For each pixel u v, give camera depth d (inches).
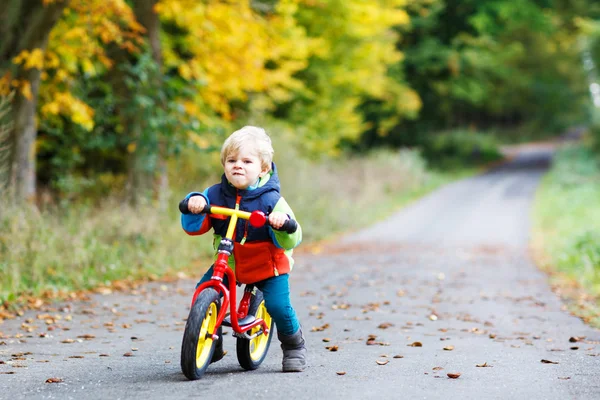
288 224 209.2
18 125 530.6
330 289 474.0
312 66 1251.8
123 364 248.2
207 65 682.8
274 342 298.5
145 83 626.8
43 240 440.1
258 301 242.1
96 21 586.6
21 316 353.7
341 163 1401.3
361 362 254.1
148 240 552.1
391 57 1440.7
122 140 657.6
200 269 557.3
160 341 299.9
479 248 770.8
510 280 530.3
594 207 1149.7
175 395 199.9
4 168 450.3
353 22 1189.7
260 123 983.6
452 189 1643.7
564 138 3503.9
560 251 686.5
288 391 205.3
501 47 2396.7
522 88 3186.5
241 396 198.5
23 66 529.0
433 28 1999.3
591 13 2191.2
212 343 229.8
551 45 2807.6
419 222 1096.8
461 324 351.6
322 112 1305.4
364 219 1083.9
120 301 408.8
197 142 665.0
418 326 344.2
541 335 323.0
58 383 216.2
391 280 520.4
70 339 298.5
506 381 223.6
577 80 3339.1
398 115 1967.3
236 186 221.6
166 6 634.8
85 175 828.6
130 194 630.5
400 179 1512.1
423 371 238.5
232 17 660.7
